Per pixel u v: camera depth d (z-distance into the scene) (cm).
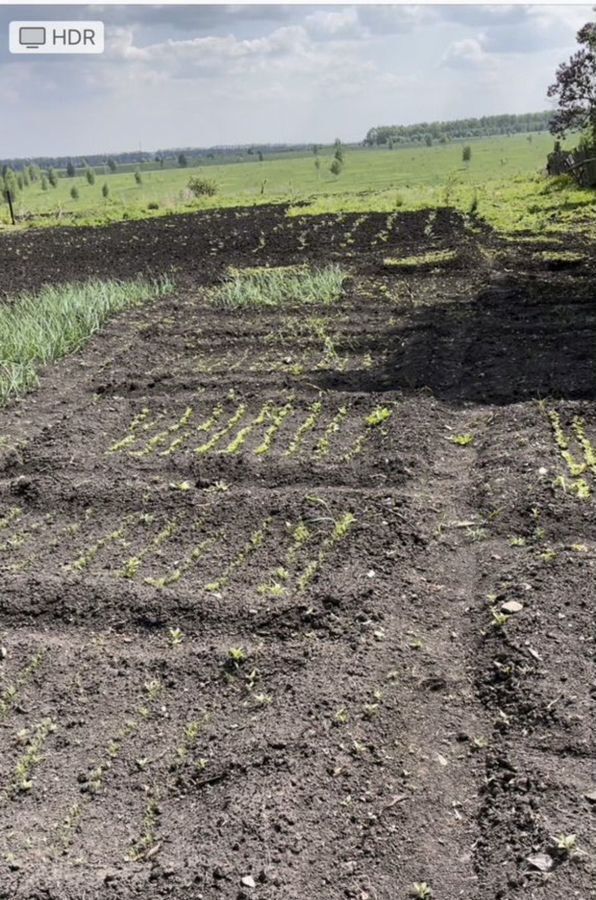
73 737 341
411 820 291
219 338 868
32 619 417
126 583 437
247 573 440
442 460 550
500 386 660
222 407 666
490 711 339
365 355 773
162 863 279
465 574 431
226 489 530
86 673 377
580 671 350
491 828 286
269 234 1548
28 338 823
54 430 630
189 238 1602
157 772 320
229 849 281
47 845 291
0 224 2236
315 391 684
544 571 417
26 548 481
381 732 329
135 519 502
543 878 263
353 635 385
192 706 353
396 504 488
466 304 922
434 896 264
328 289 1014
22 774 323
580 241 1245
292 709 343
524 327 809
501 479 508
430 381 686
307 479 534
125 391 721
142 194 3762
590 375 660
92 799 310
